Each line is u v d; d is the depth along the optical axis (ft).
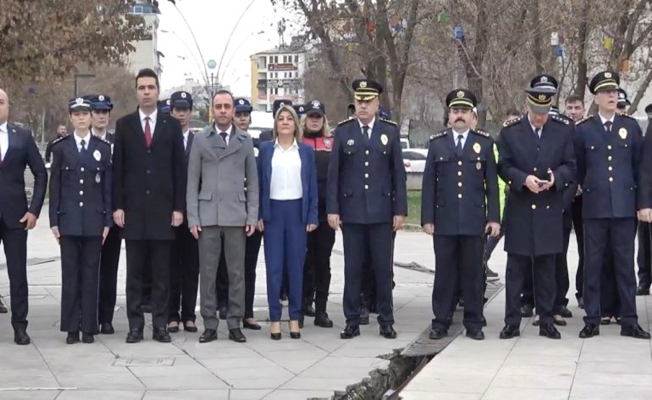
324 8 86.43
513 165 31.40
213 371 27.14
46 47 60.13
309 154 32.04
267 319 35.73
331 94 150.10
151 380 26.04
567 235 34.55
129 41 66.44
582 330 32.04
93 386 25.35
